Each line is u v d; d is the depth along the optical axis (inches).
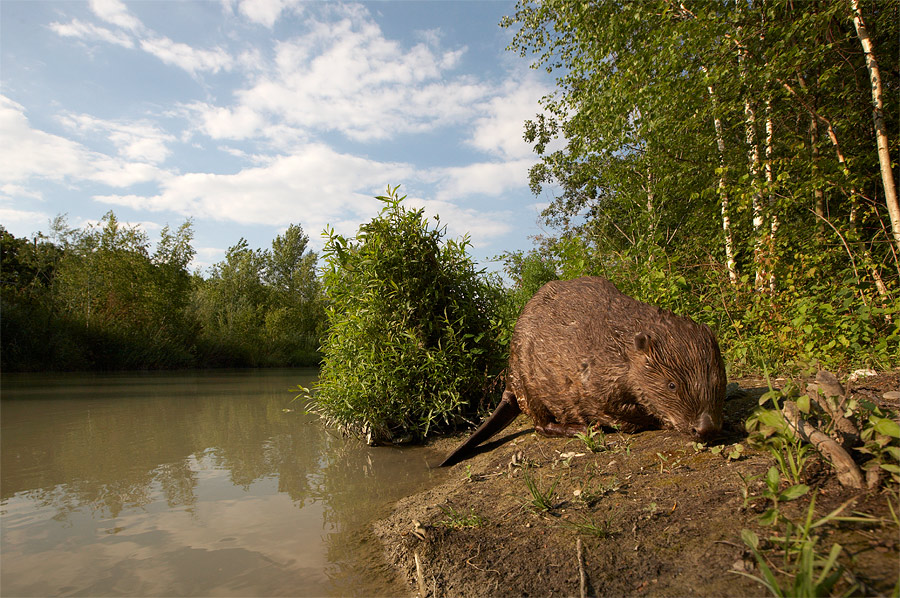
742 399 163.0
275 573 94.3
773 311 247.1
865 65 348.5
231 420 279.6
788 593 59.9
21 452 195.5
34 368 767.7
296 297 1871.3
